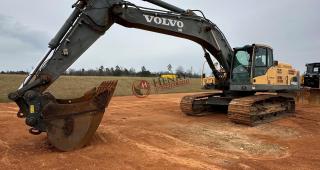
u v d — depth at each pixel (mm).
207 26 10461
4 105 15469
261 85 10539
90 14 7211
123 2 8141
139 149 6688
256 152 6598
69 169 5340
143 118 11250
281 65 11625
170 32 9633
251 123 9508
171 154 6336
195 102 11883
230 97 11320
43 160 5809
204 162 5812
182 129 9023
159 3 9266
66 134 6336
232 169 5434
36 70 6512
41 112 5984
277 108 11422
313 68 18750
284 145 7285
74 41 6969
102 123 9984
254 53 10469
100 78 42062
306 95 17656
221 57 11086
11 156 6094
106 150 6512
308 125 10188
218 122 10336
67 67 6840
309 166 5672
